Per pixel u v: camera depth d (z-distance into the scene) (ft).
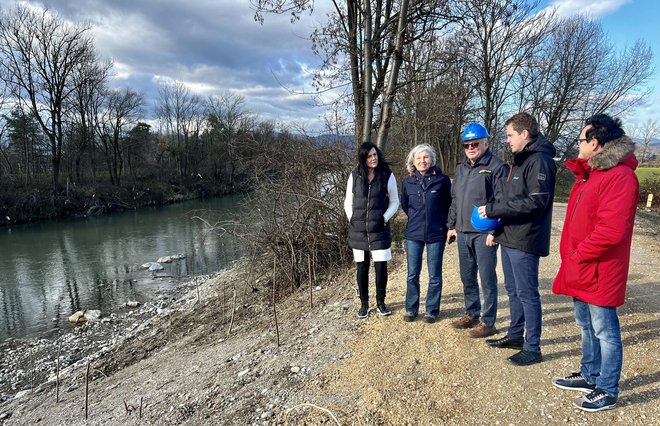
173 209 93.61
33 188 83.56
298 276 25.07
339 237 25.31
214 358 16.10
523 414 8.86
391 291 17.69
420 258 13.52
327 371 11.75
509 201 9.85
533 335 10.53
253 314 22.30
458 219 12.07
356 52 25.84
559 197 68.44
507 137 10.07
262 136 31.12
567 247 8.94
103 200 90.74
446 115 52.65
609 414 8.56
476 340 12.19
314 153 26.99
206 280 37.73
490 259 11.54
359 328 14.26
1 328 29.27
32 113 91.35
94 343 26.05
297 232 25.22
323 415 9.59
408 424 8.95
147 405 12.89
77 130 101.81
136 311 31.73
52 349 25.62
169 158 134.51
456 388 10.05
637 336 12.07
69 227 70.79
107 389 16.38
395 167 40.19
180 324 24.94
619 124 7.94
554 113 74.38
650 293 16.19
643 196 62.18
